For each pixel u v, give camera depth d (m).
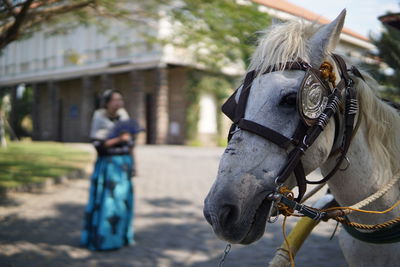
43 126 34.62
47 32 6.68
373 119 1.88
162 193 8.23
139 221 6.11
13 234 5.40
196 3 5.38
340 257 4.49
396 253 1.95
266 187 1.56
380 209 1.93
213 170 11.63
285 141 1.57
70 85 31.58
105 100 4.82
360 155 1.87
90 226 4.87
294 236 2.11
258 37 1.94
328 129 1.70
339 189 1.96
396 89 3.75
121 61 24.50
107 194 4.76
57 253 4.67
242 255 4.61
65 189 8.72
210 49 6.09
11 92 35.16
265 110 1.62
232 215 1.53
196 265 4.32
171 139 24.47
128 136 4.79
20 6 4.99
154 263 4.38
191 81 22.95
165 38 6.60
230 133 1.70
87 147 20.62
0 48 5.43
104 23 6.90
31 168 10.87
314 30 1.77
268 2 5.29
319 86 1.63
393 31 3.85
